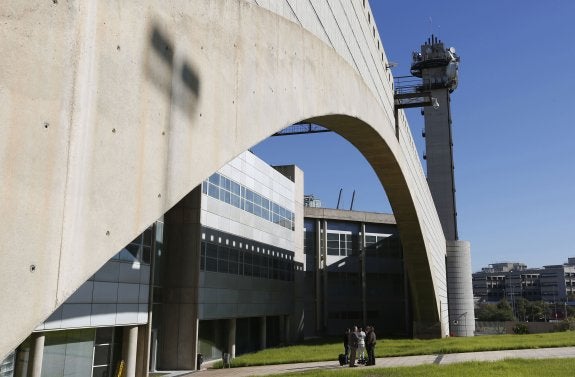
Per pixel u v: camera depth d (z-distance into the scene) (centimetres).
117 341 2222
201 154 698
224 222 3052
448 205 6366
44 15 466
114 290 2047
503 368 1731
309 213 5319
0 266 418
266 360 2656
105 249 523
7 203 426
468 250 5856
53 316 1716
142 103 588
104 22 538
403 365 2020
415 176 3516
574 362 1873
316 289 5247
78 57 501
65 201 479
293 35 1097
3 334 418
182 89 664
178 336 2594
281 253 4100
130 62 572
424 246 3800
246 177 3459
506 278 16250
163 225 2694
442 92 6712
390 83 2792
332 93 1421
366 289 5500
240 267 3269
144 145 588
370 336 2095
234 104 799
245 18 859
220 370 2466
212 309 2819
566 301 13925
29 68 450
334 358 2541
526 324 6569
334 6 1531
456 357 2314
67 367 1909
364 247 5588
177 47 661
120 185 548
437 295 4453
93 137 516
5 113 428
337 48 1558
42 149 458
